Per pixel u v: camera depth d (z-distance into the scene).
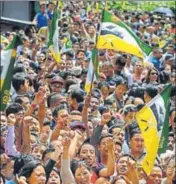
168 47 38.59
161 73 33.78
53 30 28.80
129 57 32.72
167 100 20.55
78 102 24.34
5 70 21.34
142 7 55.75
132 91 26.84
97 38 24.11
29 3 45.12
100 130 20.31
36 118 20.62
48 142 20.31
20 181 16.67
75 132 19.42
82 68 30.56
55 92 25.75
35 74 28.41
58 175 17.62
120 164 18.80
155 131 20.19
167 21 52.06
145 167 19.84
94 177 18.70
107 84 26.66
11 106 20.78
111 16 23.97
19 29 42.03
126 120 23.44
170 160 20.64
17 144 19.83
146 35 45.91
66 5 45.41
